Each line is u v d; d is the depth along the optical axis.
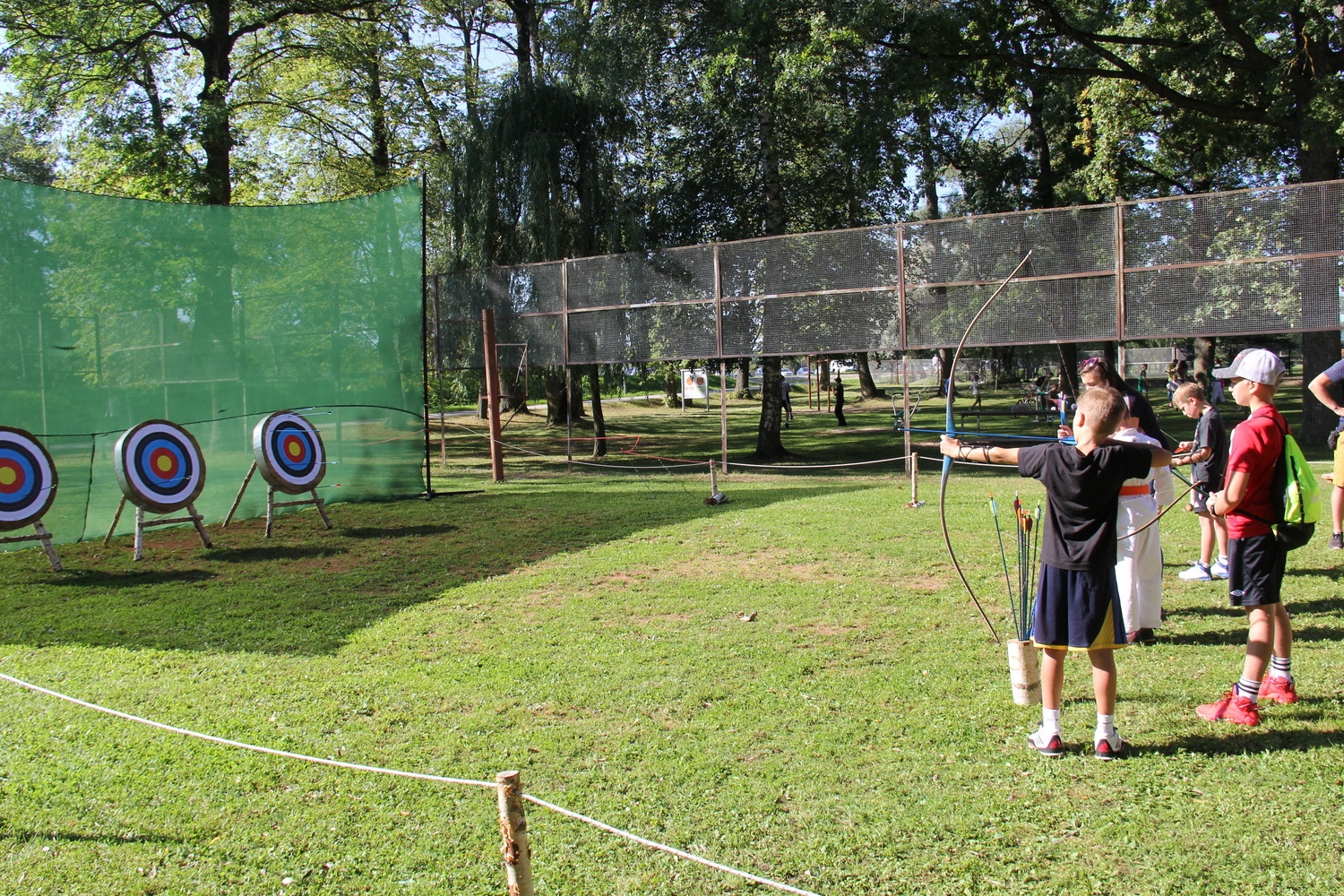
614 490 14.02
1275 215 12.94
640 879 3.45
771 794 4.06
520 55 27.69
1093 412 4.10
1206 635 6.02
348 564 9.08
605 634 6.49
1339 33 14.91
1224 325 13.23
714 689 5.34
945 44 17.53
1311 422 16.56
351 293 13.17
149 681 5.71
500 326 18.22
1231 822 3.70
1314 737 4.38
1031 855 3.54
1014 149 28.44
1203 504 7.28
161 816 4.02
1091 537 4.17
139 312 11.20
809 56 16.97
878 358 26.69
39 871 3.62
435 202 21.05
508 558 9.11
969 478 14.56
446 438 25.78
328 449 12.89
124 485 9.46
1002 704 4.98
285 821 3.96
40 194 10.45
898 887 3.37
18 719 5.13
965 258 14.52
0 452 8.77
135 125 19.52
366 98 25.25
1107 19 18.50
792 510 11.38
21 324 10.23
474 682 5.58
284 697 5.39
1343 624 6.00
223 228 11.94
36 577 8.79
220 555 9.69
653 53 20.14
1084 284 13.86
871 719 4.84
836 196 21.02
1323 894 3.21
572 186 20.16
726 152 20.69
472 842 3.75
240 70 23.42
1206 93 18.11
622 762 4.42
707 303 16.28
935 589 7.43
